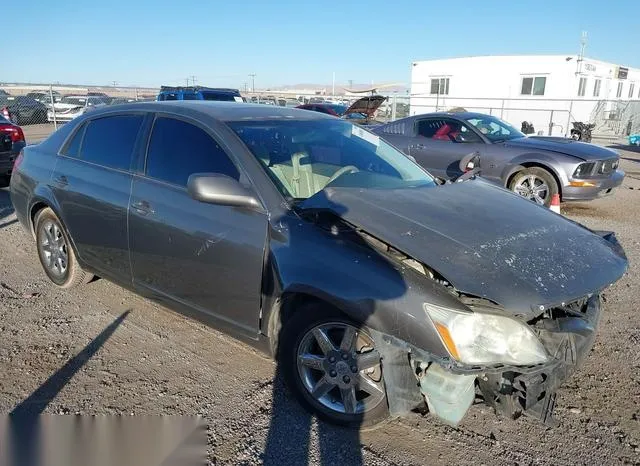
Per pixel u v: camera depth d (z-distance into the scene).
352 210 2.84
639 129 25.61
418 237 2.67
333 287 2.65
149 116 3.81
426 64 30.62
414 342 2.46
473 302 2.48
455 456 2.68
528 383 2.43
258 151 3.26
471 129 8.98
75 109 23.19
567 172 8.00
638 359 3.67
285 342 2.90
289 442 2.75
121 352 3.62
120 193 3.72
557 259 2.72
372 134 4.26
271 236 2.93
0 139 8.51
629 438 2.83
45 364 3.45
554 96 26.98
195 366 3.45
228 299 3.17
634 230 7.38
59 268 4.59
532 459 2.66
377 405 2.74
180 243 3.34
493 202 3.35
